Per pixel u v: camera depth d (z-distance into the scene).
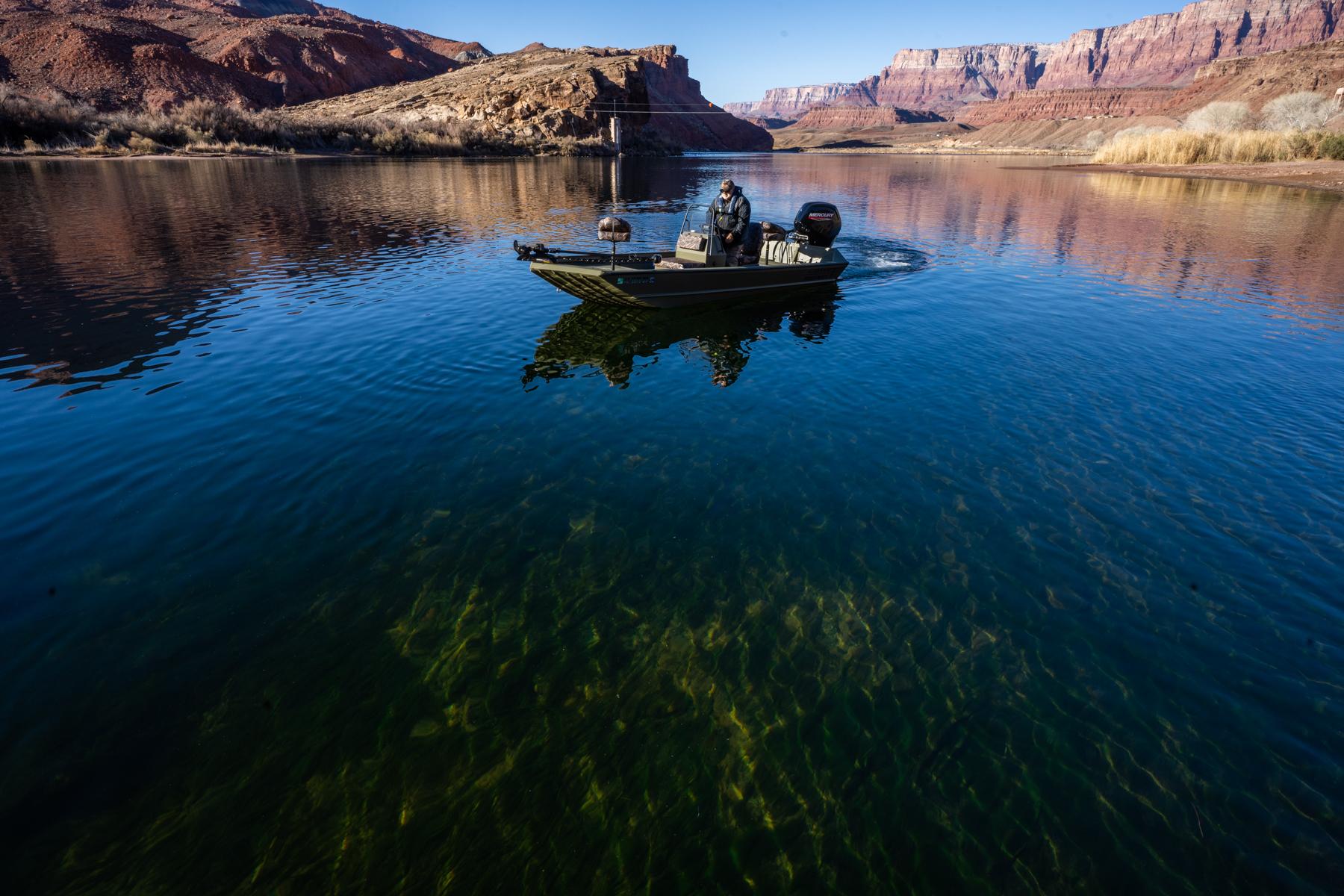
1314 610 5.14
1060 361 10.75
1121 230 25.39
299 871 3.30
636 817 3.59
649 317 13.45
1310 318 13.09
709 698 4.34
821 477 7.11
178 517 6.23
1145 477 7.12
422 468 7.20
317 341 11.30
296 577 5.45
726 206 13.73
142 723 4.11
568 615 5.07
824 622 5.02
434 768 3.86
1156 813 3.61
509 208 31.12
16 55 84.38
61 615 4.97
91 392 9.06
